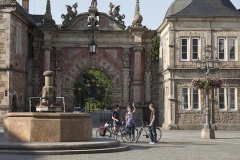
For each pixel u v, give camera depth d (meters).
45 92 26.08
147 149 22.52
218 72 42.28
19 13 42.69
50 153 19.39
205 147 23.91
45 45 46.91
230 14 42.47
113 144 21.83
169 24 42.38
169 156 19.23
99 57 48.00
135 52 47.59
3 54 40.94
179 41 42.31
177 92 42.00
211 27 42.44
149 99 48.31
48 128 21.19
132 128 27.75
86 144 20.58
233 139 30.31
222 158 18.66
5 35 40.94
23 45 45.81
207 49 32.12
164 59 45.34
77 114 21.89
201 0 43.53
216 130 41.66
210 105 42.19
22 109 45.34
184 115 41.94
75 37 47.78
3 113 40.66
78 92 82.00
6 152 19.38
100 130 29.02
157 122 48.50
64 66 47.84
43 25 46.56
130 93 48.03
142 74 48.53
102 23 47.84
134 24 47.34
